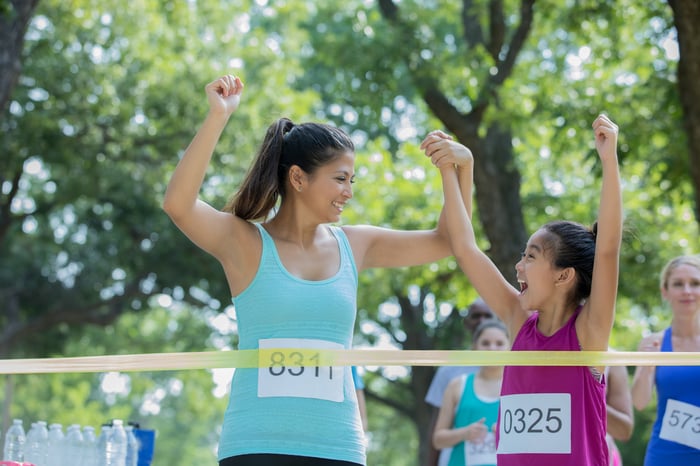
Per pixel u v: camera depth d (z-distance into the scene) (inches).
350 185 205.3
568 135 730.8
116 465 278.5
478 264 216.7
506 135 735.7
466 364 203.2
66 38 961.5
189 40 1029.8
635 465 1132.5
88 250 1143.6
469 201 224.1
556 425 199.3
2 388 1407.5
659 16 671.8
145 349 1417.3
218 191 1053.8
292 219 205.6
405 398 1355.8
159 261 1106.7
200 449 2349.9
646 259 792.3
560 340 204.7
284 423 190.9
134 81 986.1
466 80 703.1
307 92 1080.8
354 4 961.5
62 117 944.3
